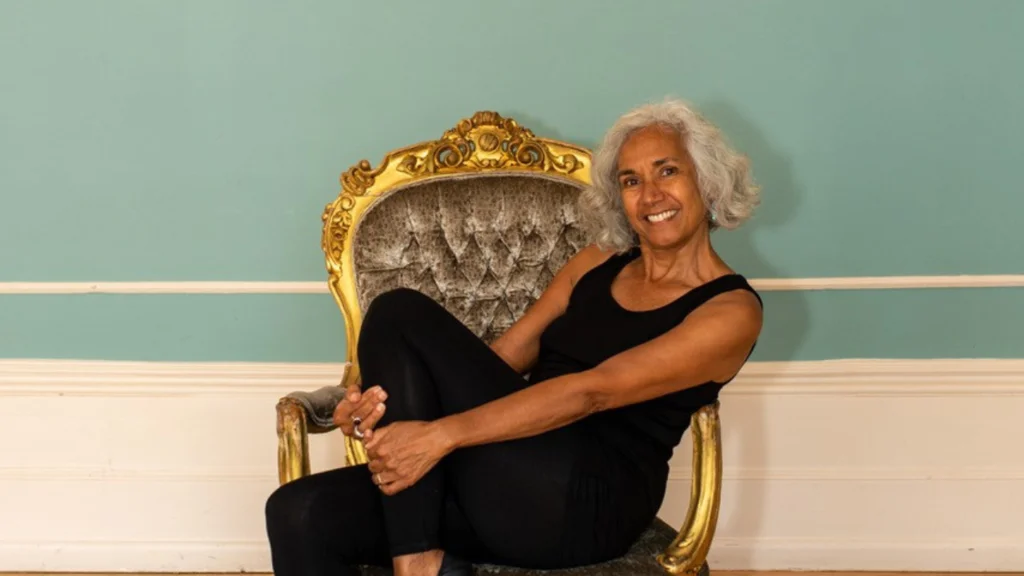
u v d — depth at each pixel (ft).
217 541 9.83
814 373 9.65
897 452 9.71
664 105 6.81
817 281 9.48
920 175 9.43
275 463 9.78
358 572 6.13
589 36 9.26
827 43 9.29
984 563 9.72
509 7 9.23
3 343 9.70
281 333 9.70
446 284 7.82
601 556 6.25
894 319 9.62
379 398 5.90
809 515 9.79
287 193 9.51
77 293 9.63
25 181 9.53
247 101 9.40
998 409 9.65
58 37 9.37
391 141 9.40
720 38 9.28
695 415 6.72
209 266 9.61
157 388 9.72
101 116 9.45
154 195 9.53
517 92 9.31
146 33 9.34
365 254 7.77
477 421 5.81
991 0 9.23
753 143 9.39
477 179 7.89
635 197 6.69
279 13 9.29
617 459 6.35
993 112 9.35
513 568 6.22
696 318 6.32
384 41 9.29
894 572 9.75
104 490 9.79
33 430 9.74
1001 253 9.50
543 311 7.35
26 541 9.78
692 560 6.40
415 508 5.79
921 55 9.29
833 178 9.44
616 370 6.12
